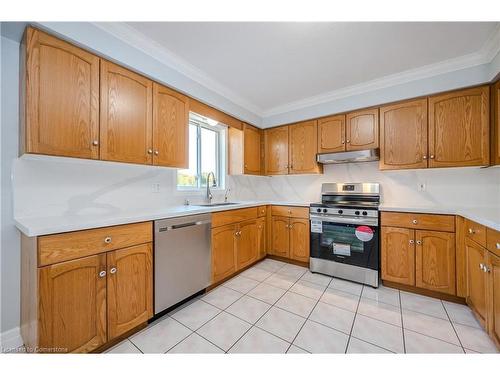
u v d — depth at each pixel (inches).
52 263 46.3
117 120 65.5
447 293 78.8
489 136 77.8
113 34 62.7
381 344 57.8
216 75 90.9
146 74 71.9
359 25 62.2
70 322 48.8
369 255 92.4
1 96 54.0
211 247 87.4
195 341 59.5
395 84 92.2
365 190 109.6
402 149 93.0
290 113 123.6
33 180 58.9
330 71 87.9
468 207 87.6
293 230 116.1
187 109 88.1
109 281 55.4
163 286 69.2
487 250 58.4
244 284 94.6
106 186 73.5
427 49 73.6
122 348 56.8
